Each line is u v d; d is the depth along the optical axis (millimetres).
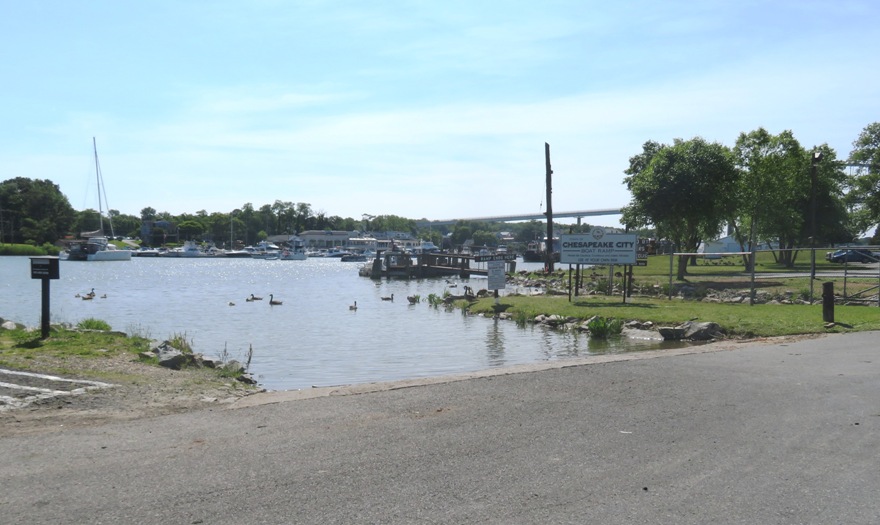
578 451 6156
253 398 8602
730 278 33344
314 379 13766
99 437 6605
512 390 8945
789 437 6641
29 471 5535
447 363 15820
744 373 10258
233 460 5848
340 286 54562
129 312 31031
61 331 14250
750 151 47062
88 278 67062
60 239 130500
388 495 5035
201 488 5145
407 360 16359
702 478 5461
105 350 12164
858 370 10477
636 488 5227
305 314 29734
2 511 4680
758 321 18359
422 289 50000
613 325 20688
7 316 27609
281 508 4766
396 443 6395
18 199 127062
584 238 27641
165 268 95938
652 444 6391
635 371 10453
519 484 5289
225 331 23062
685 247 38344
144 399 8461
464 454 6051
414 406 8008
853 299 22594
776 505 4914
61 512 4668
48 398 8289
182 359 11594
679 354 12594
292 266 109188
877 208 63719
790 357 11984
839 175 55500
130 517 4586
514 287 44219
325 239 188250
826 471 5648
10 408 7824
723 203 37500
